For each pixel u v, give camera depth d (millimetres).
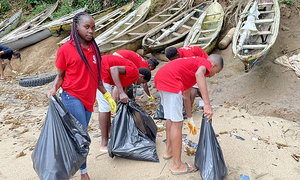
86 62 2477
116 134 3215
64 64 2445
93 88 2643
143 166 3072
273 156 3090
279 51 5488
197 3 9109
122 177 2900
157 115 4418
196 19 8047
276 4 6078
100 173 3000
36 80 6805
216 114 4324
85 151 2428
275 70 4945
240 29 5520
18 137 4016
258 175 2771
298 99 4148
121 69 3186
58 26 8672
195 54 4152
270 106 4195
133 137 3256
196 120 4219
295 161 2975
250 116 4133
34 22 11156
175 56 3961
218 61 2762
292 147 3254
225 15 7297
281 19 6375
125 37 8031
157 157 3166
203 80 2451
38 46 9648
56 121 2322
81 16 2402
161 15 8875
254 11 5758
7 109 5320
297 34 5785
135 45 7469
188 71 2723
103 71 3453
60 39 9703
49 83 7016
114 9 11062
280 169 2850
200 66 2580
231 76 5422
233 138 3521
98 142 3750
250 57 4270
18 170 3109
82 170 2641
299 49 5340
